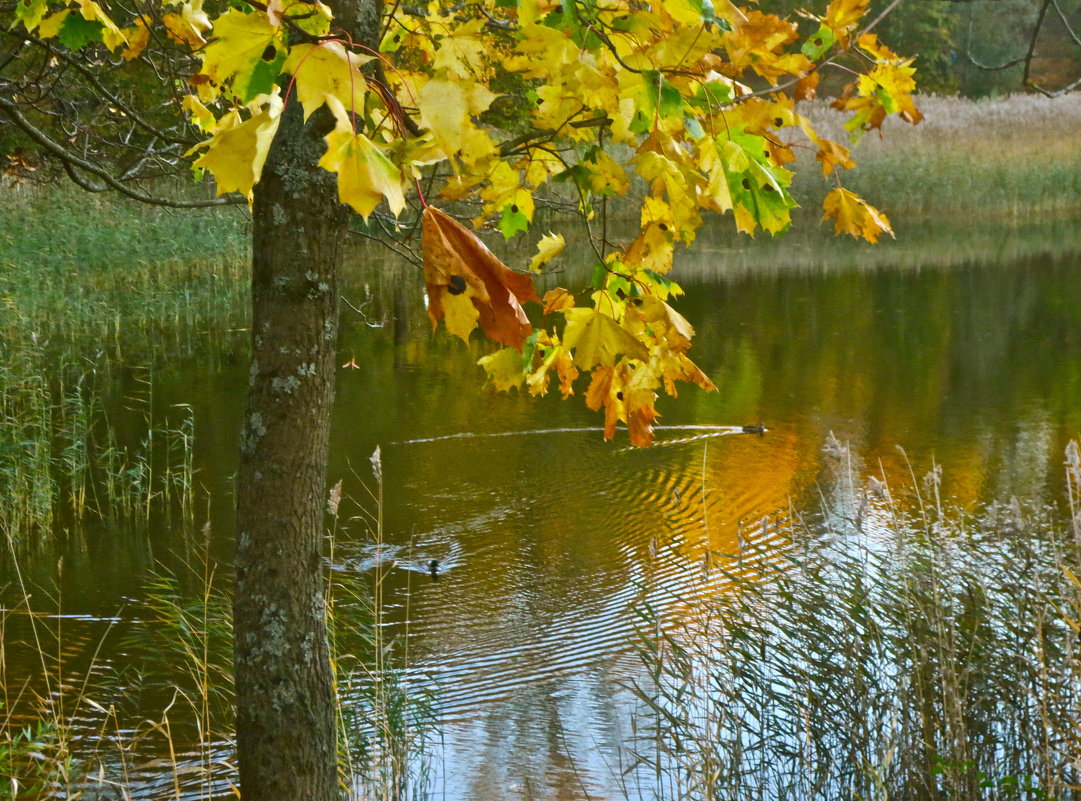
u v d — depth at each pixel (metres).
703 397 14.75
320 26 2.38
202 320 19.72
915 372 15.79
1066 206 34.94
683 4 2.48
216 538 9.99
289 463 3.28
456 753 6.44
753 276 24.53
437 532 10.05
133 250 21.69
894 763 5.46
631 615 8.30
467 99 2.00
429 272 2.07
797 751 5.95
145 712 6.96
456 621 8.23
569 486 11.27
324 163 1.75
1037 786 5.11
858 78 3.09
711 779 5.22
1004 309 20.16
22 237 20.39
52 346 17.30
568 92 2.58
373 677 7.28
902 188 34.91
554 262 25.33
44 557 9.57
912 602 6.08
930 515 9.92
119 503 10.88
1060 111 37.38
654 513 10.42
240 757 3.42
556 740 6.53
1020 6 45.72
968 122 37.25
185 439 11.85
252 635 3.35
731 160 2.56
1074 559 5.88
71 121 7.56
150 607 8.47
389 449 12.62
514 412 14.16
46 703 7.00
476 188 3.14
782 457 12.05
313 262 3.19
